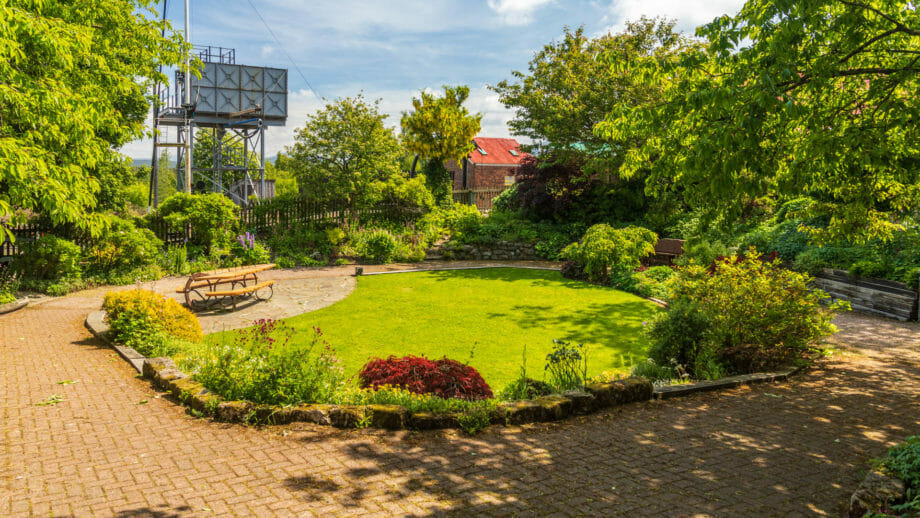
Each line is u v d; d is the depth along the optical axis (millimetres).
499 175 43688
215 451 4648
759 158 5805
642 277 16109
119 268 16688
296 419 5426
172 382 6297
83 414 5559
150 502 3643
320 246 21844
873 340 10180
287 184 68250
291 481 4055
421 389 6176
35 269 14609
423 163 39844
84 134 7211
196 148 50000
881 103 6273
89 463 4316
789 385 7352
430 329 11578
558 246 22875
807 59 5824
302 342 10383
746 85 5762
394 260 21797
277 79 37000
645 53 22562
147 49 13258
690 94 5625
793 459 4707
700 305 8914
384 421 5316
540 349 10164
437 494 3883
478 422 5371
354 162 23797
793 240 16156
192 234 20312
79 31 7184
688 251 17469
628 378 6816
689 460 4672
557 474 4320
